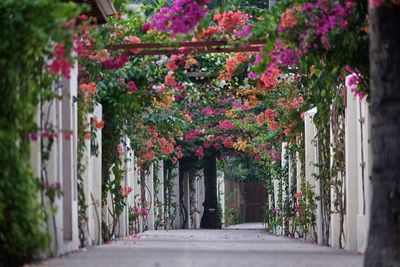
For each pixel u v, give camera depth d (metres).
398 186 9.16
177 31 15.50
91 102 16.62
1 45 10.02
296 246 18.70
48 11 9.92
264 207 38.25
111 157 20.59
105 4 15.37
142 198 32.47
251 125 33.62
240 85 22.83
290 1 14.00
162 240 21.94
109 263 11.20
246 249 16.17
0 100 10.05
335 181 18.34
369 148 15.46
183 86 22.59
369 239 9.25
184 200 46.53
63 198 14.02
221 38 17.31
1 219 9.05
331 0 13.46
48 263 10.96
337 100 17.84
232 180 61.78
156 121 29.17
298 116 24.70
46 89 11.41
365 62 13.79
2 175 9.58
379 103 9.36
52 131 11.77
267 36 14.89
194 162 45.22
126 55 18.59
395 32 9.41
